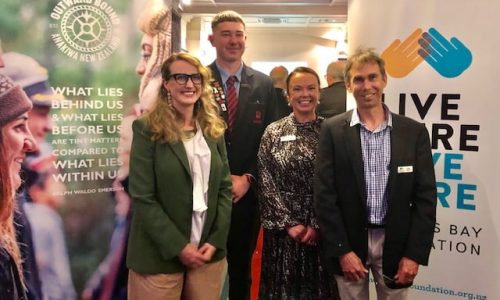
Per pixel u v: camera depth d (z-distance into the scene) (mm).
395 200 2002
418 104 2545
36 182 2320
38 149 2303
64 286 2447
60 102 2322
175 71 2004
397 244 2037
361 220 2051
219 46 2621
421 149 2043
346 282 2131
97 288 2531
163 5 2525
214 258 2113
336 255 2064
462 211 2484
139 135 2014
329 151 2102
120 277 2586
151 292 2027
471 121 2420
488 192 2412
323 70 7734
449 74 2451
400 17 2555
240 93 2633
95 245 2502
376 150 2037
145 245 2018
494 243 2428
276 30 7676
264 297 2484
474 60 2385
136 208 1992
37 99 2268
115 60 2428
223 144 2188
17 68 2211
